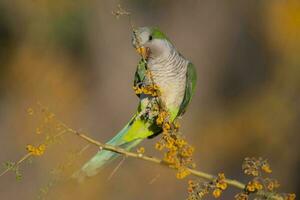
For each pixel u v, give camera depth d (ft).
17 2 51.80
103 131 54.34
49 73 52.01
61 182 17.58
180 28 58.23
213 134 50.16
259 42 56.70
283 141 48.62
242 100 55.11
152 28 23.99
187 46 58.08
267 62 55.77
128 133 23.27
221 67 57.31
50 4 51.88
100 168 20.38
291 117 49.85
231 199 44.78
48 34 52.65
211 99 56.03
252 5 57.52
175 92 24.54
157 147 18.29
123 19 55.83
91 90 55.01
